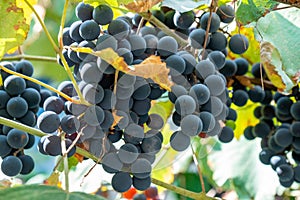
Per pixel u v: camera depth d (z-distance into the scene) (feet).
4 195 1.53
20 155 1.87
